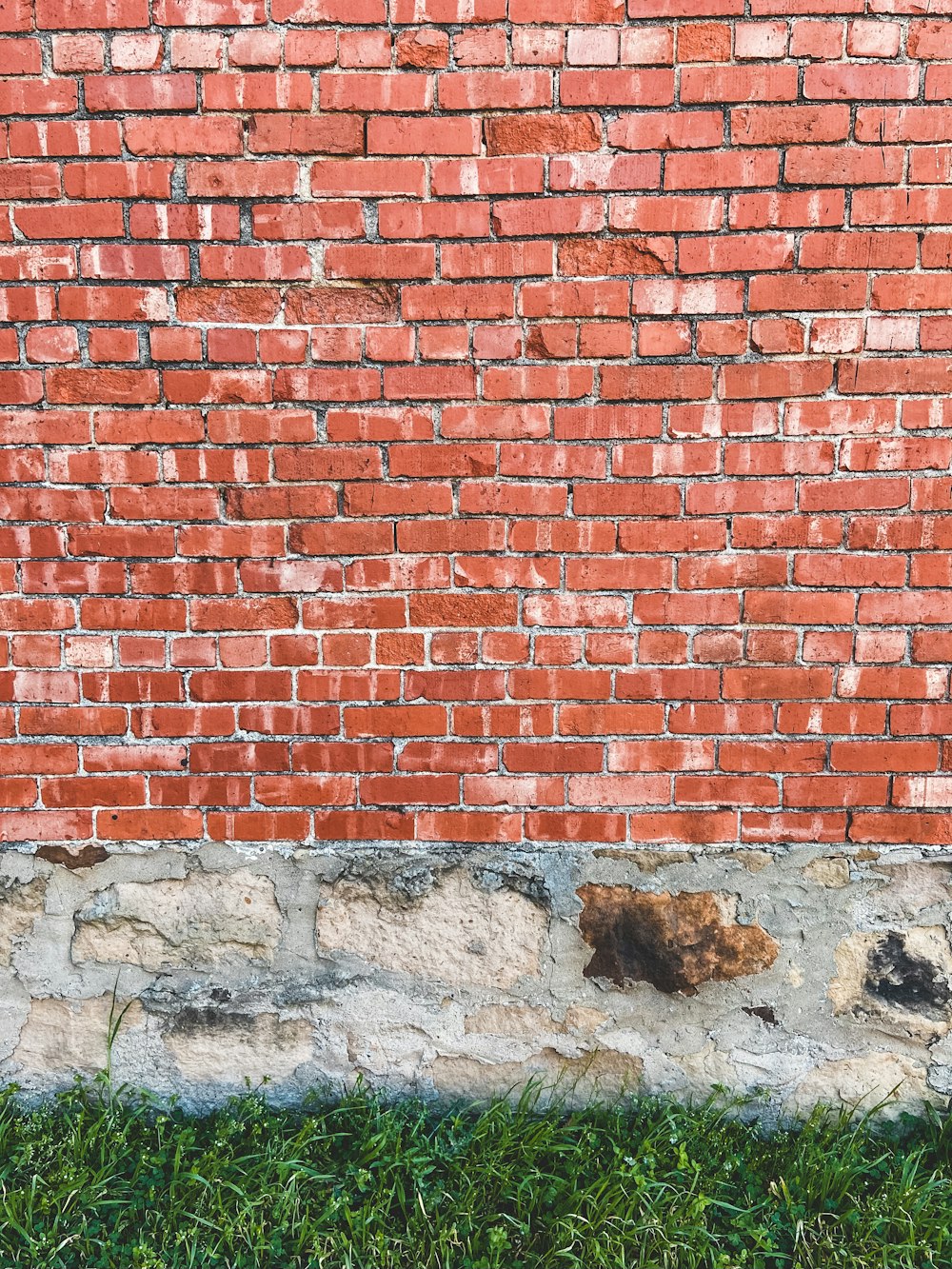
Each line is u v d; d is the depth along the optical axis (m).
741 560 2.36
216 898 2.50
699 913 2.47
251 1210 2.14
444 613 2.40
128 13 2.21
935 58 2.20
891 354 2.29
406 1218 2.15
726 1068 2.51
